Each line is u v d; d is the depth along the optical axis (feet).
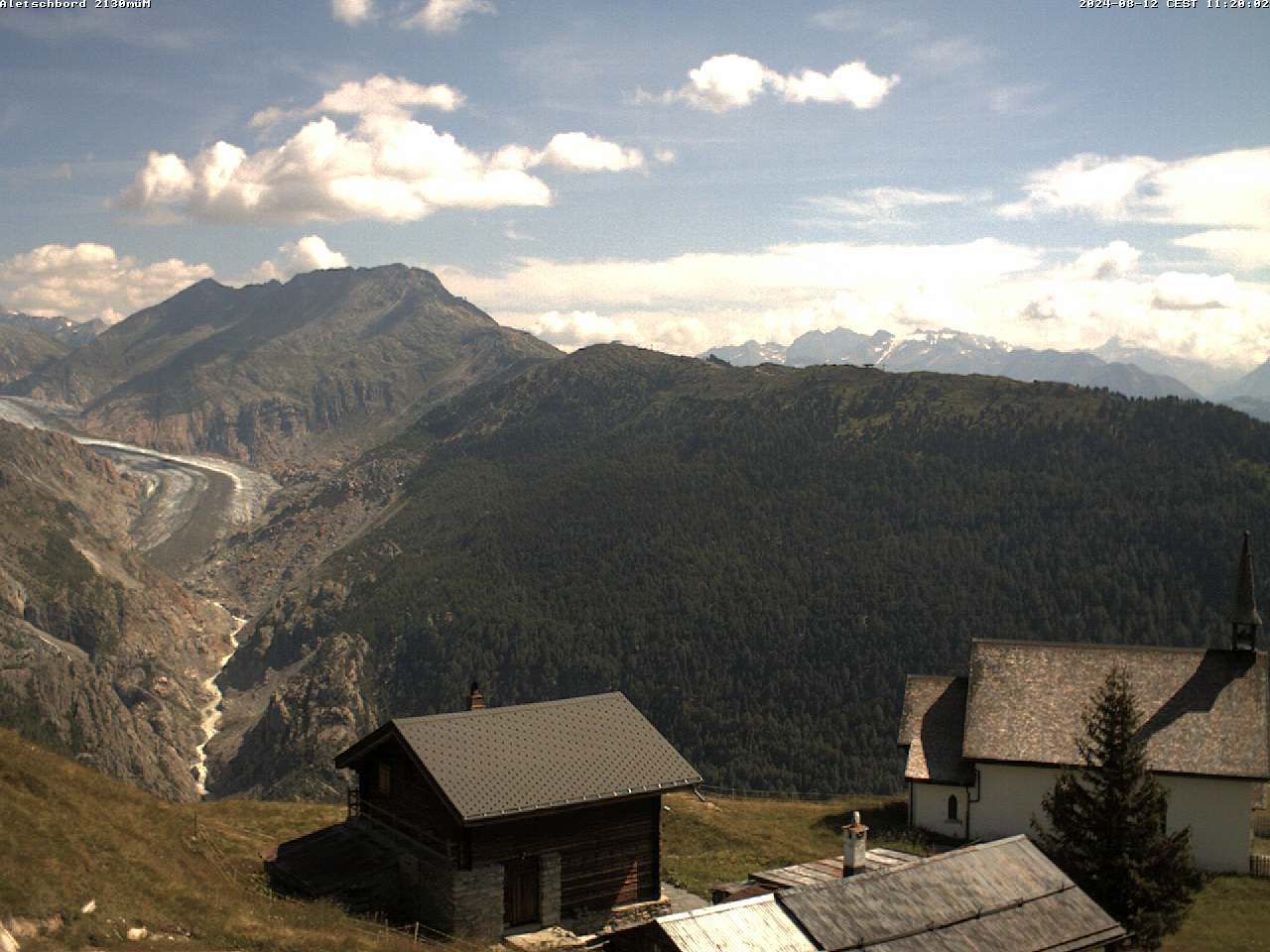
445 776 121.08
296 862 127.65
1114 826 126.82
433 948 109.91
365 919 115.65
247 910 104.83
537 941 118.32
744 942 88.89
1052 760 176.24
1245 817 168.14
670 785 129.39
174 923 96.63
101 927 90.53
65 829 102.99
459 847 119.55
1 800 102.12
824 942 90.38
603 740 133.39
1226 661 183.83
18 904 87.86
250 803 164.55
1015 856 107.65
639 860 131.34
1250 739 172.24
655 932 89.40
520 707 135.44
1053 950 97.19
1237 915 149.48
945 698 197.06
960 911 98.02
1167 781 171.42
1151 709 179.73
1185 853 127.65
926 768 184.65
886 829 185.88
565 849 126.00
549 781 124.57
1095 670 187.83
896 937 93.04
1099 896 124.88
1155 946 125.59
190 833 126.11
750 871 155.02
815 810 200.75
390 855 127.44
